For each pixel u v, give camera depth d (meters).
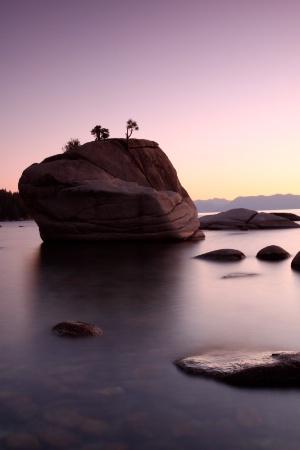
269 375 5.59
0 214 140.25
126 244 29.77
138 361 6.51
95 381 5.73
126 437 4.36
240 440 4.29
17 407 5.00
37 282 14.41
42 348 7.20
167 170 39.59
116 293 12.32
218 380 5.68
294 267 17.62
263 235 40.28
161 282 14.27
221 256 20.64
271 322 8.89
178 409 4.92
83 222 30.98
